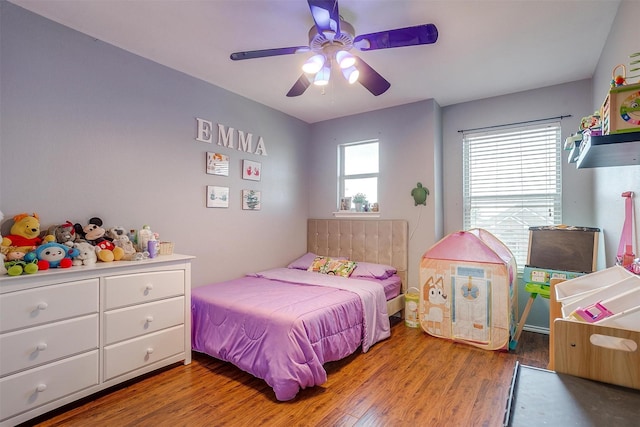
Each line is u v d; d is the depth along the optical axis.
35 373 1.85
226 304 2.59
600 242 2.85
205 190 3.31
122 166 2.67
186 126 3.14
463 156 3.87
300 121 4.55
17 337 1.79
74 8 2.15
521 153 3.56
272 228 4.09
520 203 3.56
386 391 2.25
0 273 1.81
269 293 2.87
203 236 3.29
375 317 3.06
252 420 1.92
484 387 2.30
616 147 1.28
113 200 2.61
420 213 3.80
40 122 2.23
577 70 3.04
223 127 3.47
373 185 4.28
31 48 2.20
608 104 1.23
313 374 2.20
